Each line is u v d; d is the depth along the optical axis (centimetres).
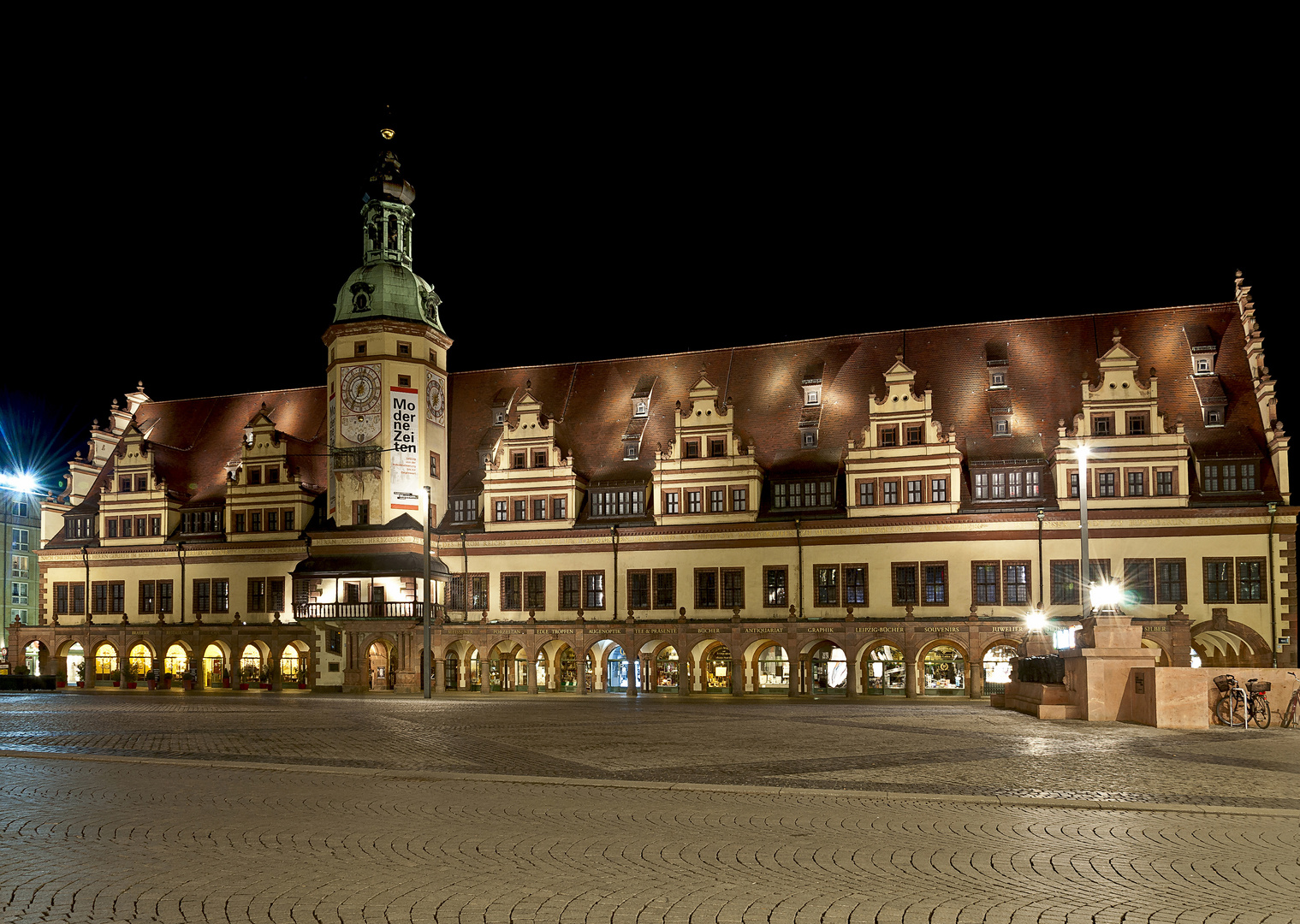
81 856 1245
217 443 8319
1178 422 6144
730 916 995
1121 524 6119
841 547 6512
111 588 7944
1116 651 3384
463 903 1038
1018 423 6625
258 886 1100
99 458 8469
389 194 7606
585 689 6744
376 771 1980
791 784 1820
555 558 7019
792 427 7031
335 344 7425
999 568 6241
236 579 7612
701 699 5991
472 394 7944
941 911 1013
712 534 6750
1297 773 1961
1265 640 5875
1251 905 1039
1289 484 6041
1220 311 6775
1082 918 995
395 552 7112
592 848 1285
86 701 4991
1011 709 4175
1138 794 1706
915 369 7062
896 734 2823
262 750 2405
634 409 7406
